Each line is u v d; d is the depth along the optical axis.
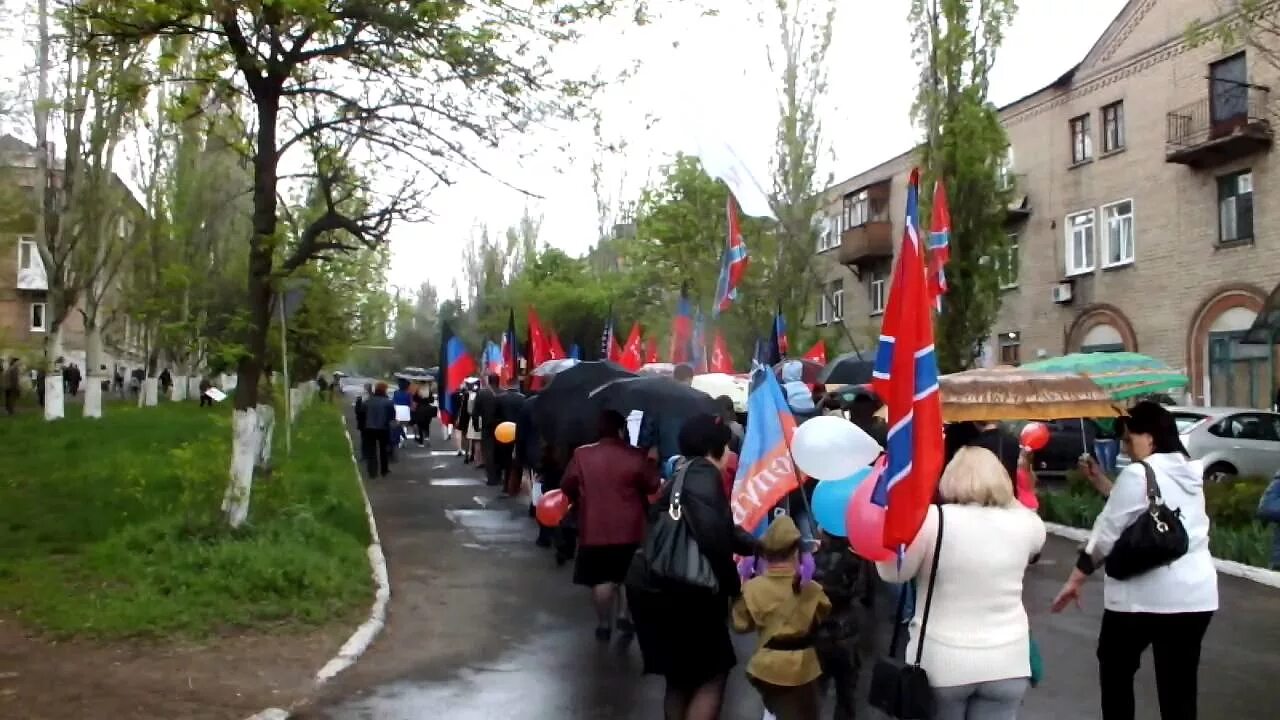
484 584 11.35
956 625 4.26
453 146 11.94
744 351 25.95
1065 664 8.11
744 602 5.62
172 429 25.59
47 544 11.52
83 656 7.84
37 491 15.30
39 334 52.59
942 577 4.29
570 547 12.14
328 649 8.32
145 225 28.25
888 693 4.29
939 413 4.30
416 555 13.09
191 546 10.38
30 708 6.60
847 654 6.31
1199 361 25.34
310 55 11.12
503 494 19.17
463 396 25.66
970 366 19.33
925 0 19.48
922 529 4.31
